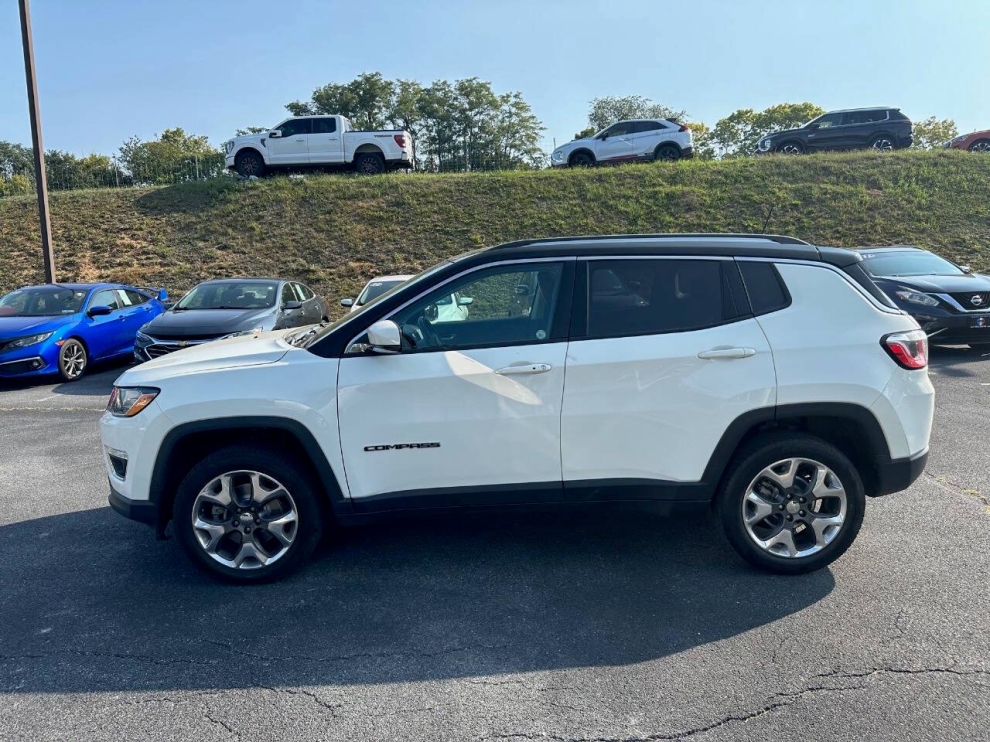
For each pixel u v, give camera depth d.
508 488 3.82
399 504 3.83
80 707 2.86
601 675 3.02
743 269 3.88
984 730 2.64
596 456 3.79
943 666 3.04
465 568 4.07
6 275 18.50
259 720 2.76
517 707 2.81
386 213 21.08
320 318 12.77
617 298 3.85
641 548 4.30
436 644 3.28
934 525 4.54
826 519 3.82
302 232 20.33
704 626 3.39
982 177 21.06
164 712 2.82
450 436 3.76
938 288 9.84
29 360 10.19
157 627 3.48
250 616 3.57
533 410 3.74
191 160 31.56
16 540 4.63
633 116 63.50
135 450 3.81
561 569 4.03
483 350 3.79
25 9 14.57
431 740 2.63
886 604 3.57
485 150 61.06
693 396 3.74
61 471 6.16
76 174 30.98
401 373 3.74
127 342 12.08
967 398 7.92
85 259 19.22
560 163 25.28
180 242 20.11
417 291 3.90
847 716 2.73
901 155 22.81
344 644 3.29
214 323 10.07
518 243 4.10
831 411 3.74
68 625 3.51
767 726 2.68
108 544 4.54
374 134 23.20
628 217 20.41
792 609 3.54
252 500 3.86
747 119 72.31
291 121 23.09
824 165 22.41
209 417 3.76
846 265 3.93
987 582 3.78
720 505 3.87
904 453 3.84
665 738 2.62
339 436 3.77
